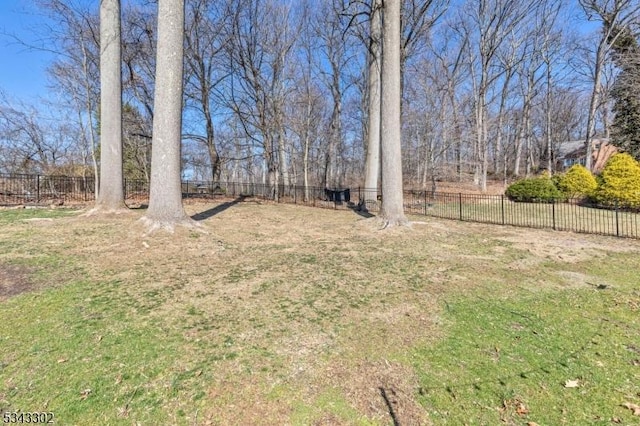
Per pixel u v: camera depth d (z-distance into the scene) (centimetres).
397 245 713
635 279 514
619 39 1942
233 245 674
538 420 219
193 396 235
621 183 1391
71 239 645
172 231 692
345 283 475
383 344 311
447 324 354
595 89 2070
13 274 465
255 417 216
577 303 420
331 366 274
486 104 2478
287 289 447
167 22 711
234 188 2142
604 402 237
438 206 1512
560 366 280
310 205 1510
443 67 2467
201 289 438
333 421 214
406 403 232
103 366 266
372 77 1361
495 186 2427
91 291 418
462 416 221
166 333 320
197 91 1891
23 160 1720
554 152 3186
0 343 295
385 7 848
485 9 2209
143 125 1902
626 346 315
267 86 1950
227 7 1783
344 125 3083
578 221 1097
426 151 2255
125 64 1561
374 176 1376
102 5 855
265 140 1928
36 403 225
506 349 305
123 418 213
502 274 531
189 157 2428
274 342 309
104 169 872
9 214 888
